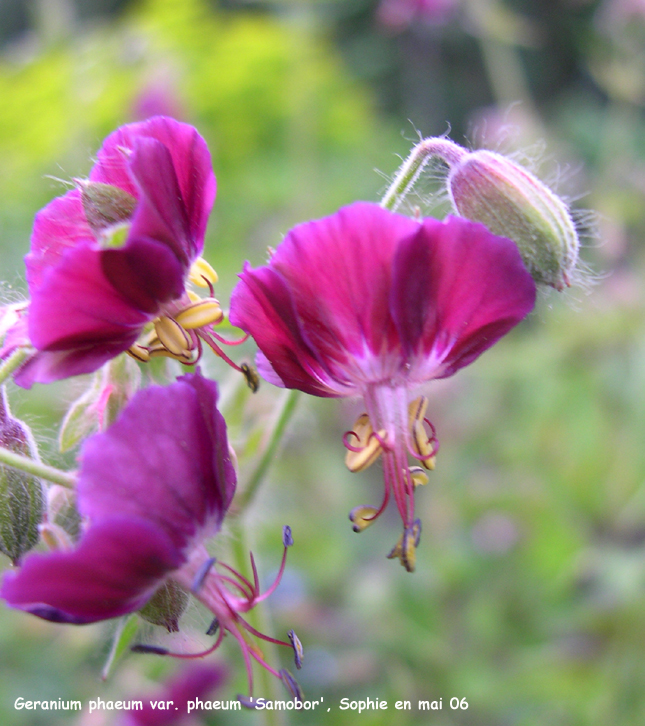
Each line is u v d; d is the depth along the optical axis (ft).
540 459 0.68
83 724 0.45
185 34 0.83
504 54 0.88
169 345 0.25
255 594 0.26
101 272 0.24
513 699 0.51
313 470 0.65
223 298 0.50
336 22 1.34
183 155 0.25
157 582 0.24
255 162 0.82
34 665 0.53
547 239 0.27
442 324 0.25
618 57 0.81
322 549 0.60
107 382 0.27
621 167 0.81
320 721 0.50
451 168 0.28
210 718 0.49
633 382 0.66
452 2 0.95
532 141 0.79
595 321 0.67
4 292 0.29
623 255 0.78
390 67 1.43
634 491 0.62
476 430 0.74
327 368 0.26
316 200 0.77
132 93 0.74
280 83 0.83
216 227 0.76
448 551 0.59
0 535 0.26
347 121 0.91
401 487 0.26
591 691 0.49
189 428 0.23
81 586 0.23
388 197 0.28
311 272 0.24
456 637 0.55
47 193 0.76
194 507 0.24
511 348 0.71
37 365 0.25
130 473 0.23
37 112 0.77
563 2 1.62
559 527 0.58
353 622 0.56
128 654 0.29
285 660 0.54
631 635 0.50
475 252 0.24
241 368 0.27
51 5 0.80
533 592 0.56
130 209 0.25
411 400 0.27
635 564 0.51
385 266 0.24
